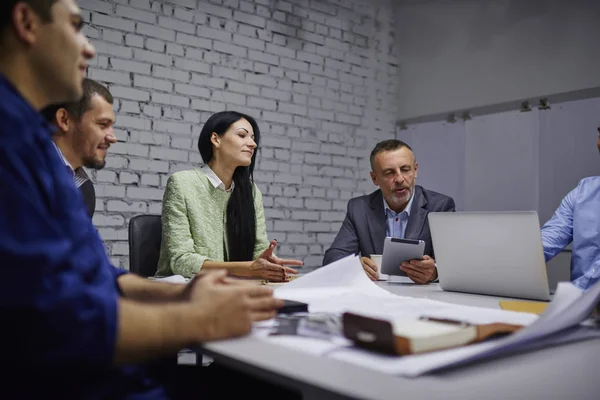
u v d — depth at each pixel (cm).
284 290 115
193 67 331
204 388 96
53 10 68
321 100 395
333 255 218
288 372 53
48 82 70
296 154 379
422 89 423
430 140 415
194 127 331
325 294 111
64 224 66
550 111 343
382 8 437
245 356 59
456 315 84
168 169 320
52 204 65
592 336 72
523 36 360
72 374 61
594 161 320
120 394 66
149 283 96
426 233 216
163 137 319
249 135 212
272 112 368
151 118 314
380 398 46
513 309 97
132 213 307
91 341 55
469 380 52
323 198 393
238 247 213
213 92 340
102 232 296
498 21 375
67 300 54
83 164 166
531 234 114
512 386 51
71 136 159
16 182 56
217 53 342
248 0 357
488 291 126
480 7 387
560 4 341
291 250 374
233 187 216
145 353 59
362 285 122
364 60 423
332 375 52
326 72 398
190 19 330
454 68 402
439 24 414
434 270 154
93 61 294
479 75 385
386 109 436
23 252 53
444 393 48
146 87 312
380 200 230
